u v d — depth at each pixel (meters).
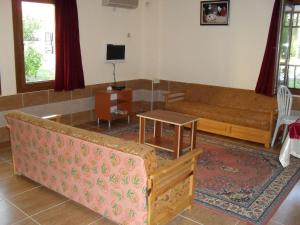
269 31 4.77
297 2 4.77
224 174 3.52
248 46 5.16
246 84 5.29
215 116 4.84
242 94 5.17
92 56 5.42
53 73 4.98
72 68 4.96
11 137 3.22
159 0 6.02
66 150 2.62
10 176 3.36
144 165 2.11
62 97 5.07
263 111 4.89
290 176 3.50
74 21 4.88
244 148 4.38
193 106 5.20
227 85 5.50
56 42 4.74
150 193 2.20
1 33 4.19
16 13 4.30
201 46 5.68
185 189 2.66
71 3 4.79
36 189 3.09
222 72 5.52
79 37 5.08
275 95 4.93
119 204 2.37
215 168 3.68
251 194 3.09
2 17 4.17
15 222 2.55
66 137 2.56
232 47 5.33
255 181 3.37
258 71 5.12
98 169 2.42
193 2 5.62
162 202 2.38
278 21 4.68
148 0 6.04
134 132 5.08
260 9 4.95
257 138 4.49
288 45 4.99
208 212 2.76
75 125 5.35
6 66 4.32
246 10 5.08
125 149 2.18
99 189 2.47
